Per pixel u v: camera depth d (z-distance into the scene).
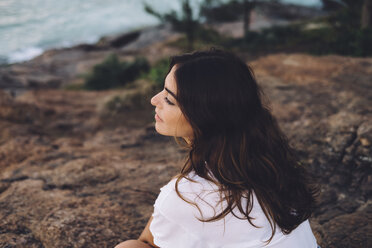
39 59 24.41
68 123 6.46
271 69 6.98
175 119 0.97
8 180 3.03
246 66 0.98
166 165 3.32
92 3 53.47
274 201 1.00
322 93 5.24
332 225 2.29
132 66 14.59
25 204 2.52
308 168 3.20
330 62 7.05
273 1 22.88
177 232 0.97
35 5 52.31
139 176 3.10
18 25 41.88
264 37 13.88
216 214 0.95
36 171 3.25
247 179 0.97
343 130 3.58
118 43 27.52
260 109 1.01
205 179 0.97
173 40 22.80
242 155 0.96
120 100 7.50
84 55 24.83
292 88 5.62
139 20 43.78
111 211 2.44
